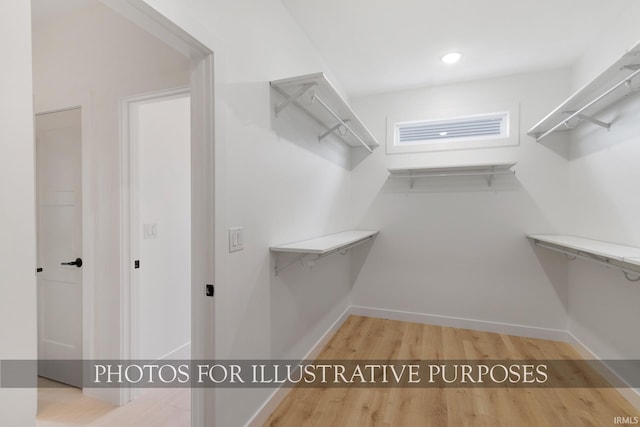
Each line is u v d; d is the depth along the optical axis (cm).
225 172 139
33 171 71
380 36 234
